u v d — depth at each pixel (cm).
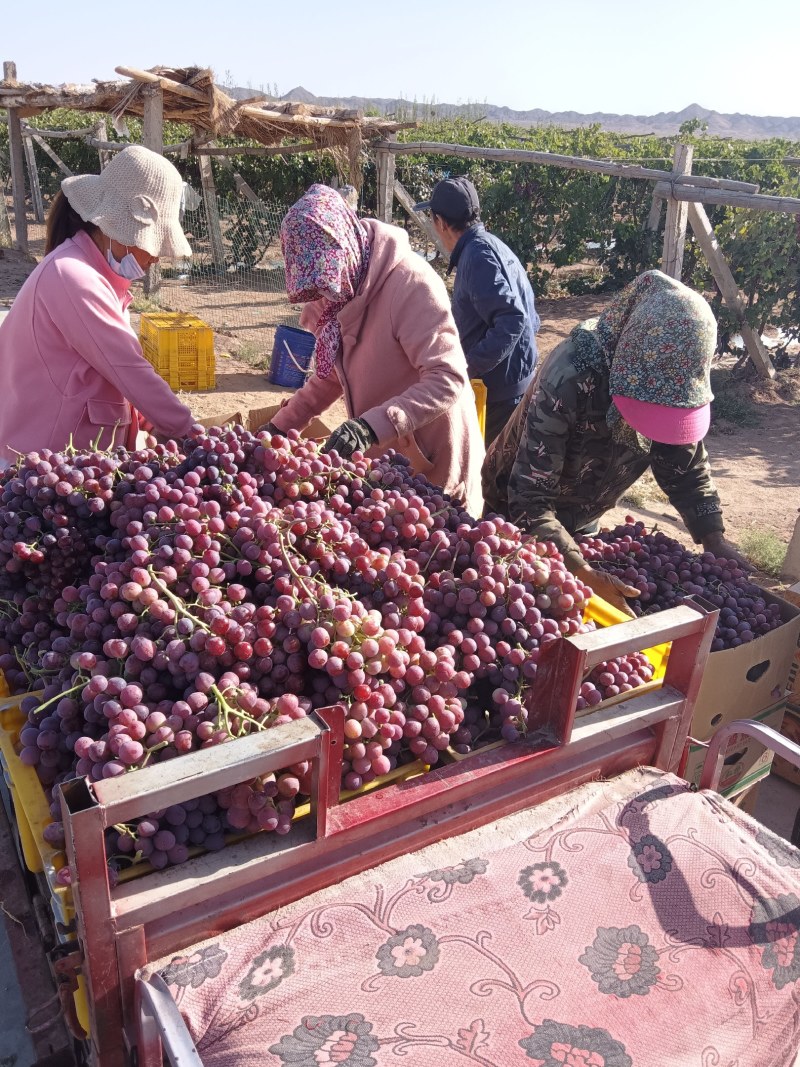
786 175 1430
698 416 268
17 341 290
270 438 221
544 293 1581
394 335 302
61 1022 177
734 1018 147
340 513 214
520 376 498
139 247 283
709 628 182
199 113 1205
